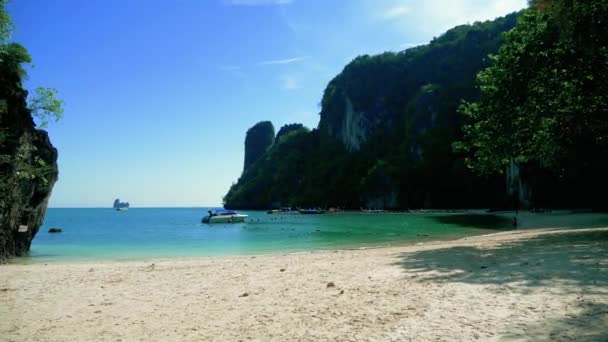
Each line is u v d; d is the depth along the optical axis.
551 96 17.88
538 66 17.38
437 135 124.69
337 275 10.82
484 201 104.50
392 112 158.38
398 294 7.77
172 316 7.36
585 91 17.05
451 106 126.56
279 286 9.77
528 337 4.78
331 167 162.50
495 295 6.99
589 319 5.25
